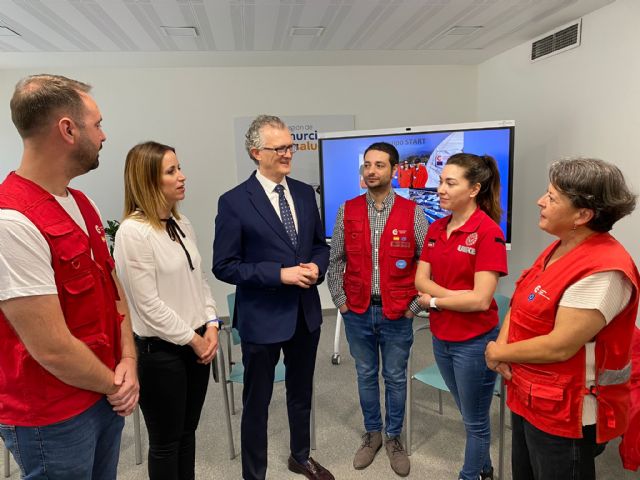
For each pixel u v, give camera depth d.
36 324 0.87
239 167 4.00
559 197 1.07
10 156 3.68
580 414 1.09
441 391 2.52
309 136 4.03
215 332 1.64
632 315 1.05
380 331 1.97
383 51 3.47
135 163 1.44
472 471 1.72
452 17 2.70
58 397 0.96
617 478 1.90
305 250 1.68
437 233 1.72
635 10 2.43
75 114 0.96
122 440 2.32
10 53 3.16
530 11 2.66
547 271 1.15
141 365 1.44
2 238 0.84
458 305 1.54
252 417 1.72
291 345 1.78
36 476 0.99
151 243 1.41
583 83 2.84
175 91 3.83
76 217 1.07
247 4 2.36
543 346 1.09
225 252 1.60
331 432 2.33
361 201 2.02
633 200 1.03
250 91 3.92
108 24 2.59
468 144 3.19
